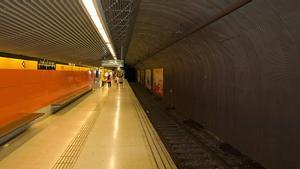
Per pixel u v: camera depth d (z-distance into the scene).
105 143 7.53
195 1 6.92
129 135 8.47
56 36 8.87
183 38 10.64
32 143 7.39
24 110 9.15
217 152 8.46
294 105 5.36
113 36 13.73
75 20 7.25
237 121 8.20
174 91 17.22
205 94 11.19
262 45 6.25
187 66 13.82
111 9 8.79
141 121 10.86
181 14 8.56
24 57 13.38
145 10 9.41
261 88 6.66
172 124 13.33
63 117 11.69
